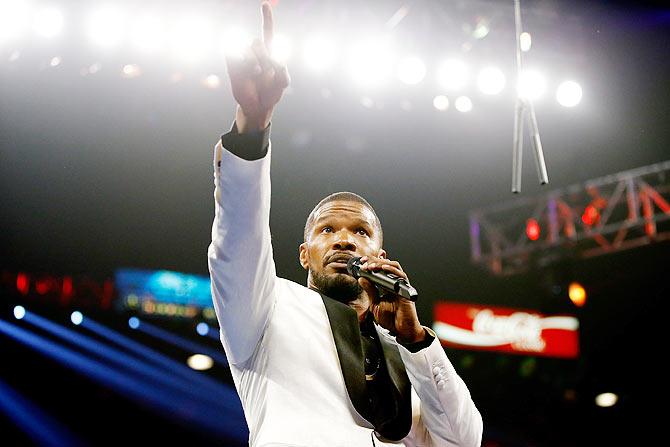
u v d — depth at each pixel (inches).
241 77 76.1
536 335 421.4
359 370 84.3
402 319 88.4
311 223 102.2
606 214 396.5
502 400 427.5
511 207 413.4
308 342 84.7
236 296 80.6
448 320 419.8
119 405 376.5
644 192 388.8
